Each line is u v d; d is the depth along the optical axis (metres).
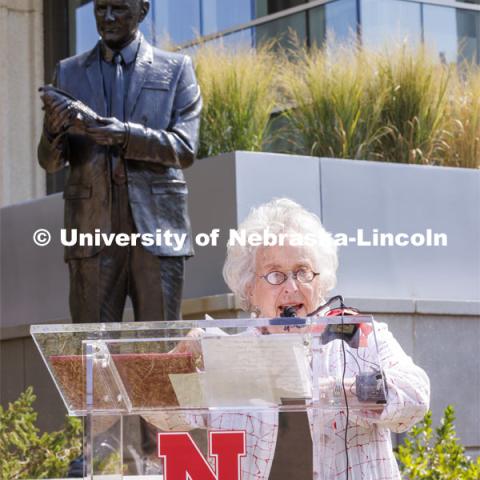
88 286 6.75
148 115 6.81
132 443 3.35
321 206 8.35
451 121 9.75
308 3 11.23
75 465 6.44
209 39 10.36
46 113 6.70
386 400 3.36
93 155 6.77
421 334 8.22
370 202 8.48
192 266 8.37
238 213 8.10
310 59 9.91
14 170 13.19
